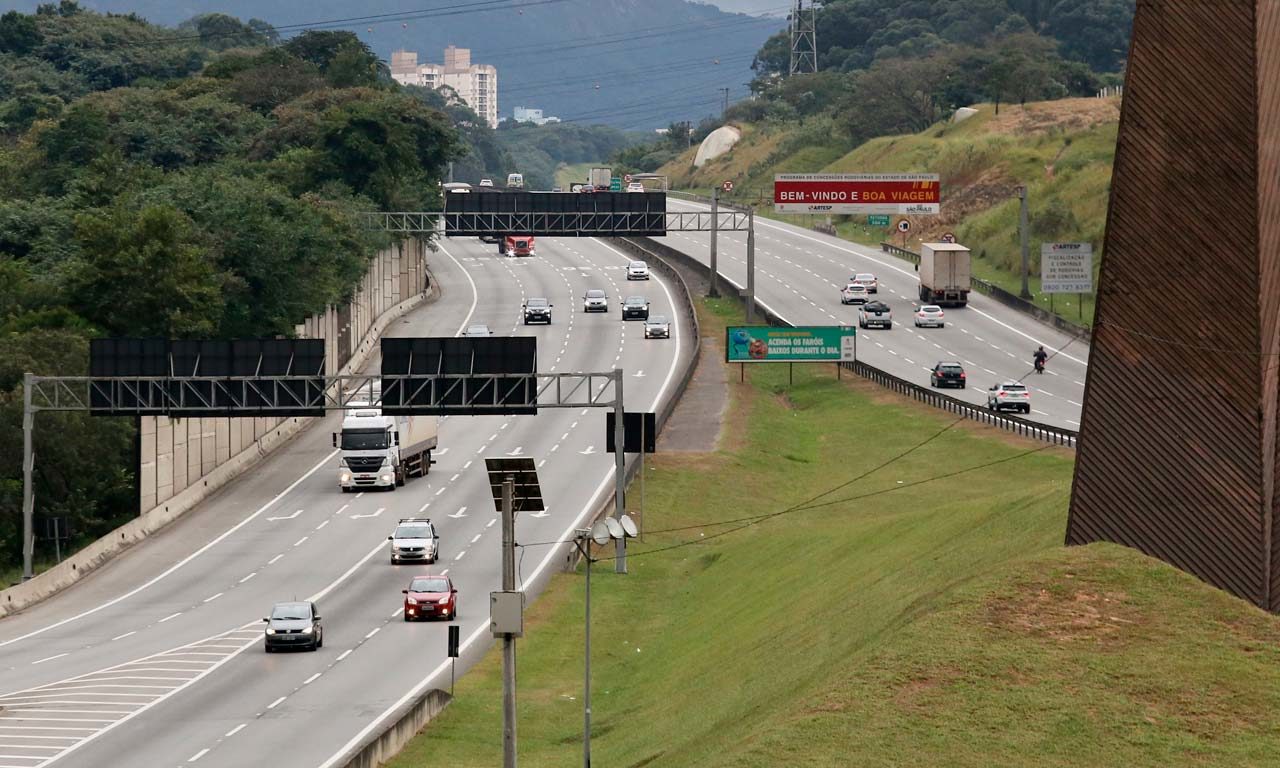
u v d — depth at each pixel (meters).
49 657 146.12
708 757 100.62
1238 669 97.00
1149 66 111.44
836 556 161.88
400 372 180.88
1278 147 110.50
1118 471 111.62
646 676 140.25
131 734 118.56
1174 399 110.06
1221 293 108.81
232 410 178.75
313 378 178.38
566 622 157.88
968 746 91.38
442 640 149.88
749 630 143.50
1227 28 110.00
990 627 103.94
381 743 109.69
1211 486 108.62
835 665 112.25
